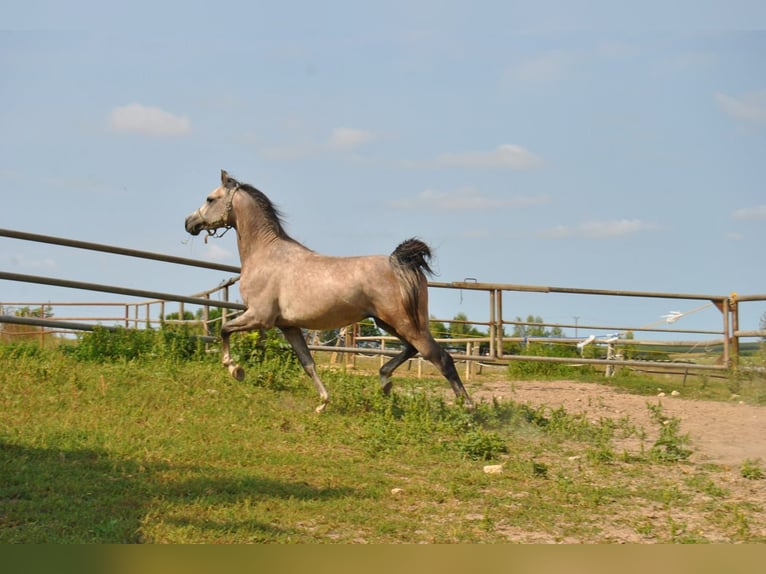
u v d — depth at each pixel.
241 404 11.17
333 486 7.83
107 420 9.75
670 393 16.48
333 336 20.97
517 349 21.25
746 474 8.83
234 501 7.10
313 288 11.24
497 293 17.80
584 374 19.48
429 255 11.20
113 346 13.54
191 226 12.23
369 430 10.21
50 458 8.06
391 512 7.15
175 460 8.30
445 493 7.81
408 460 9.10
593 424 11.94
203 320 16.22
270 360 13.77
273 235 11.88
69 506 6.73
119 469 7.86
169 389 11.51
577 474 8.84
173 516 6.62
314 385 12.30
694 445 10.66
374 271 11.11
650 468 9.24
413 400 11.98
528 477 8.57
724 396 16.03
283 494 7.43
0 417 9.45
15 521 6.38
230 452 8.73
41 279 13.27
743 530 6.85
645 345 19.45
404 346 11.89
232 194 11.98
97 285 13.87
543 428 11.23
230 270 15.21
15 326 20.67
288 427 10.33
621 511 7.50
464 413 10.93
